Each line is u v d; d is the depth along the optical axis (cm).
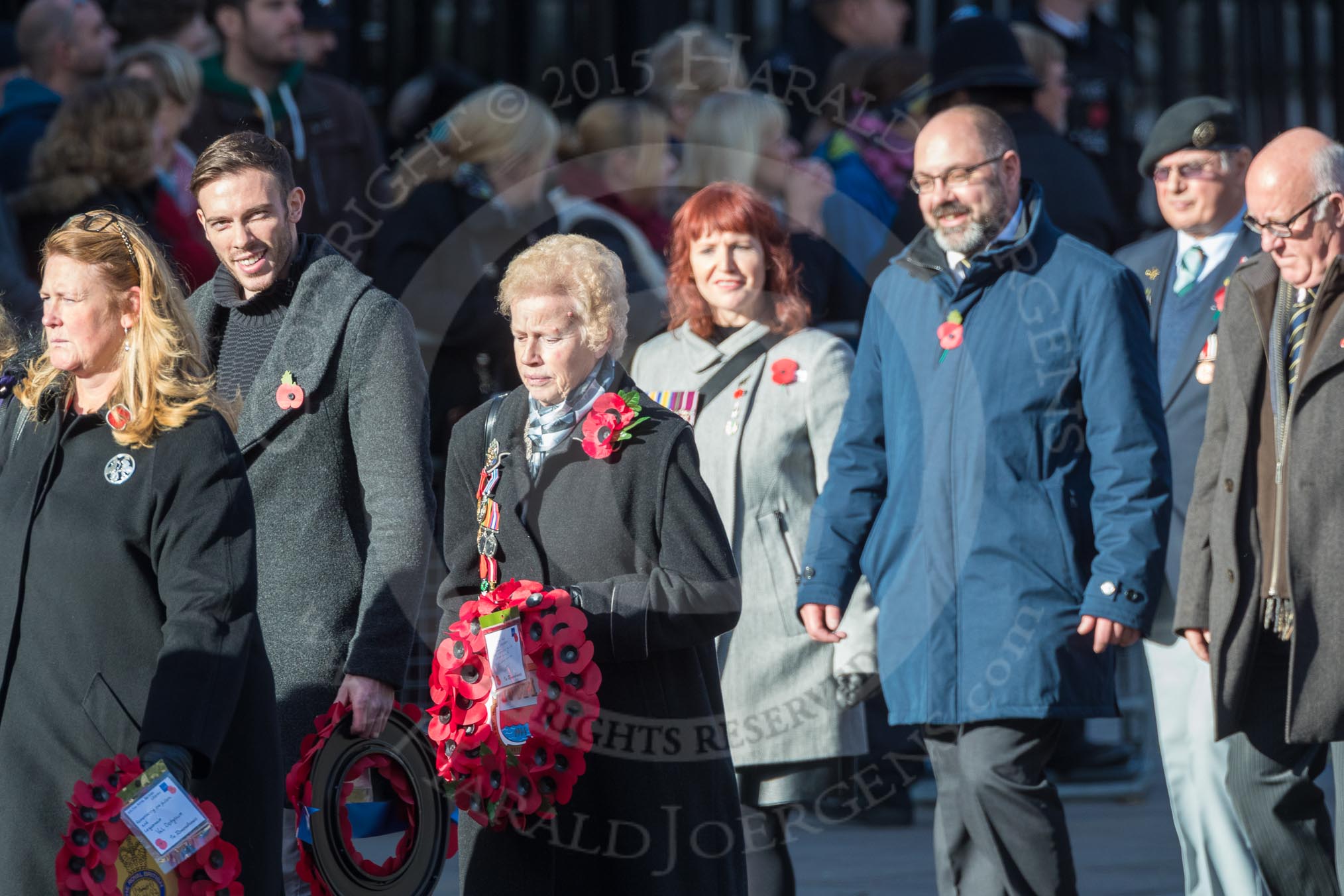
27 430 1273
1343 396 1486
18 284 1970
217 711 1182
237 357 1493
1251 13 3341
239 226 1456
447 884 1973
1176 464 1758
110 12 2608
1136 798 2412
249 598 1223
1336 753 1511
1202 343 1767
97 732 1207
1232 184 1781
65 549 1223
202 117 2305
